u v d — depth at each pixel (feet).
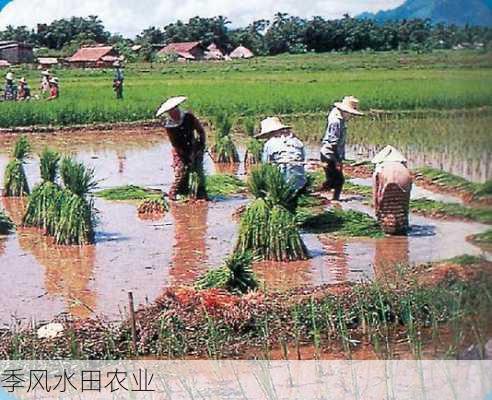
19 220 34.99
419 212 31.19
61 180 34.76
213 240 31.45
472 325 18.98
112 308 23.77
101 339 20.40
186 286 23.90
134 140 54.34
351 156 45.09
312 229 31.89
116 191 39.45
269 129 32.94
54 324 21.49
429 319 20.79
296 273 26.99
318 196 35.91
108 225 34.09
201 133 37.81
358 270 26.86
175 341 20.16
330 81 45.70
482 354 18.43
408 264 24.99
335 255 28.78
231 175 43.04
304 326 21.03
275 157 32.50
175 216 35.76
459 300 19.39
